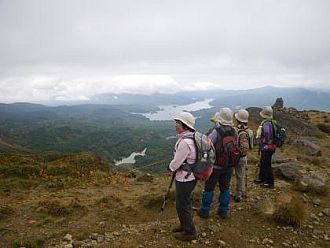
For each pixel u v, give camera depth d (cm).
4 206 427
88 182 592
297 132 1009
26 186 570
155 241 326
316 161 665
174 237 333
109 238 340
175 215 405
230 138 352
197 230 349
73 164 738
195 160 305
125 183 557
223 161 351
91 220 391
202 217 378
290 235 362
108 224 380
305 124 1036
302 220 382
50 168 676
